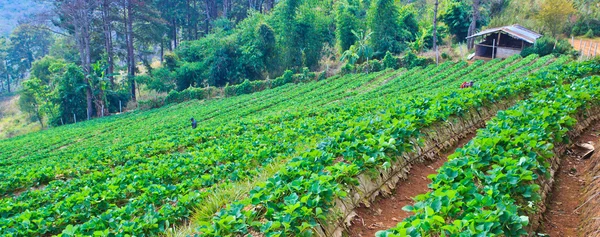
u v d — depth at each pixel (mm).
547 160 8641
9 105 71438
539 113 10141
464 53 41188
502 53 37062
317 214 6160
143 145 20000
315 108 24188
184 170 12516
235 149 14070
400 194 8273
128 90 50250
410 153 9562
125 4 50531
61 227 9352
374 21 45500
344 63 46531
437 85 28812
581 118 11875
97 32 52281
